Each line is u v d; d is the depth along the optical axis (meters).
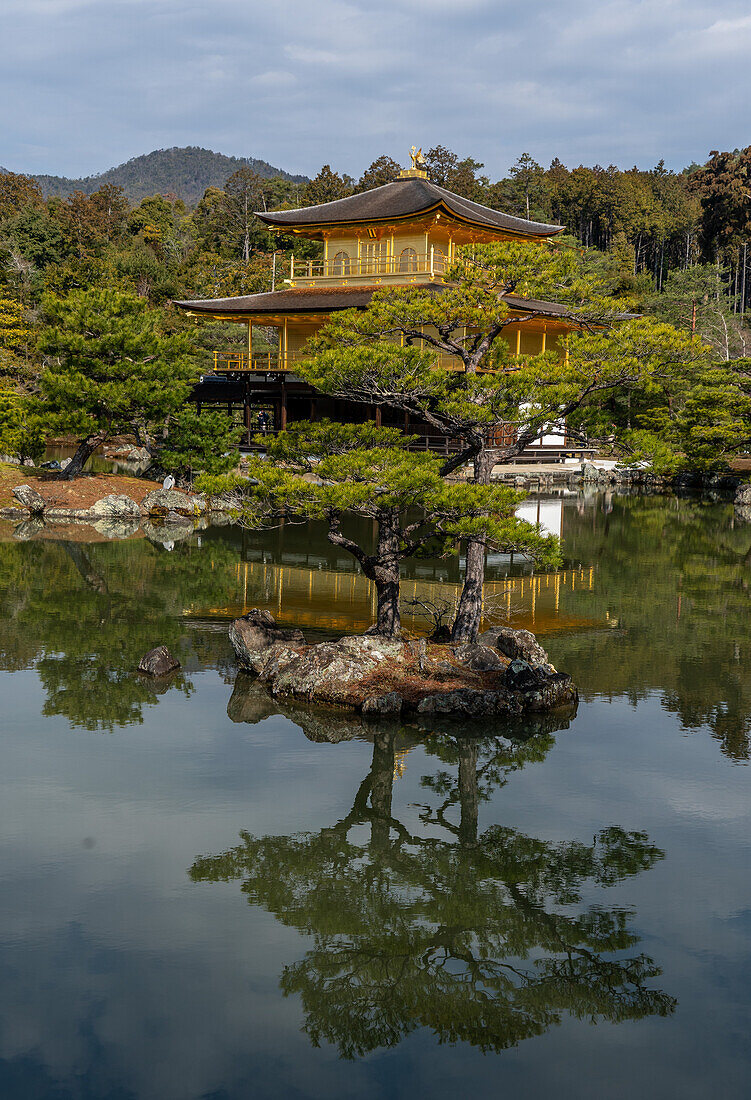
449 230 61.69
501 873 14.56
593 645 26.05
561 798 16.95
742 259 129.50
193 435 51.28
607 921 13.24
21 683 22.28
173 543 41.69
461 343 23.28
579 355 21.28
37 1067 10.30
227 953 12.46
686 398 65.00
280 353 60.00
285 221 62.34
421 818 16.25
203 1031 10.98
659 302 92.94
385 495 19.55
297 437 22.55
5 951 12.28
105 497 48.69
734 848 15.18
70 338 46.22
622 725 20.23
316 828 15.79
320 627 26.23
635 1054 10.72
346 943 12.84
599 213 145.88
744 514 54.31
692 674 23.61
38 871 14.14
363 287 61.12
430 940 12.95
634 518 52.00
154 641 25.83
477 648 22.55
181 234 150.25
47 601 30.02
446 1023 11.30
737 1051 10.80
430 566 36.56
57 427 47.19
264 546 41.38
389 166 135.25
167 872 14.30
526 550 20.52
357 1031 11.07
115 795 16.64
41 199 157.50
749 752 18.86
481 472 22.75
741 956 12.48
